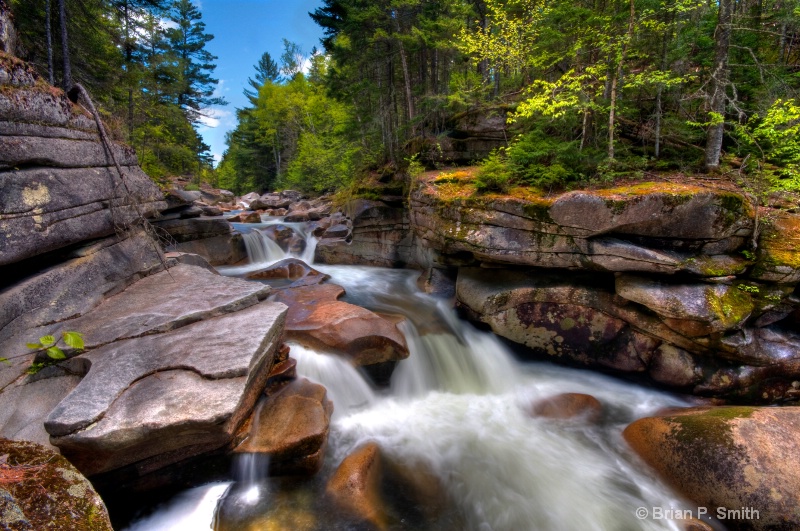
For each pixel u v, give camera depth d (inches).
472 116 516.7
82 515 97.0
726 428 186.4
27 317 181.5
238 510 169.0
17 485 98.3
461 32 498.9
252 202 1167.0
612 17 316.5
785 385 241.3
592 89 354.9
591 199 251.8
